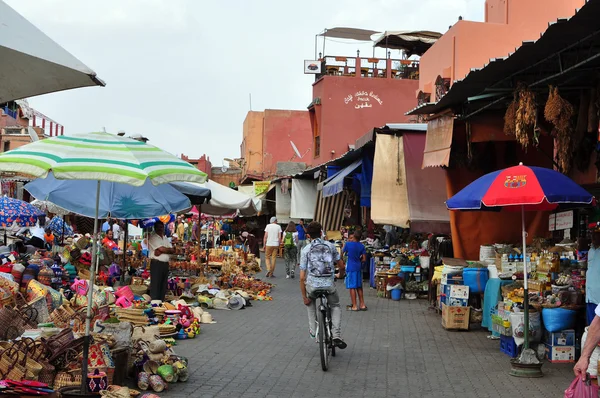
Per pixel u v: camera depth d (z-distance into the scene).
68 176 5.98
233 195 17.91
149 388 7.39
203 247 27.77
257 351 9.88
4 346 6.68
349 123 35.72
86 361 6.48
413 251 17.91
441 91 21.19
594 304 8.46
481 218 14.18
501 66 9.59
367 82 35.88
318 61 36.78
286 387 7.71
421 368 8.88
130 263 18.03
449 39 21.14
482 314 11.98
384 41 33.91
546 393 7.57
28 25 4.64
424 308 15.30
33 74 4.88
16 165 6.02
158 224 13.24
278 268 28.92
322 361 8.56
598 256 8.42
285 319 13.39
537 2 20.23
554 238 12.78
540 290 9.88
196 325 11.24
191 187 14.77
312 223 9.40
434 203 16.00
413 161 16.30
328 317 9.12
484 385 7.94
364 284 21.19
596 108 9.75
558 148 10.23
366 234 23.59
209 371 8.45
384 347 10.43
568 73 9.28
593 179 10.55
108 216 12.45
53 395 5.81
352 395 7.44
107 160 6.20
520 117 9.82
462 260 13.04
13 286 9.38
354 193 25.28
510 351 9.70
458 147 13.98
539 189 8.26
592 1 6.75
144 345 8.09
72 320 8.36
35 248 14.66
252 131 51.25
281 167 43.16
